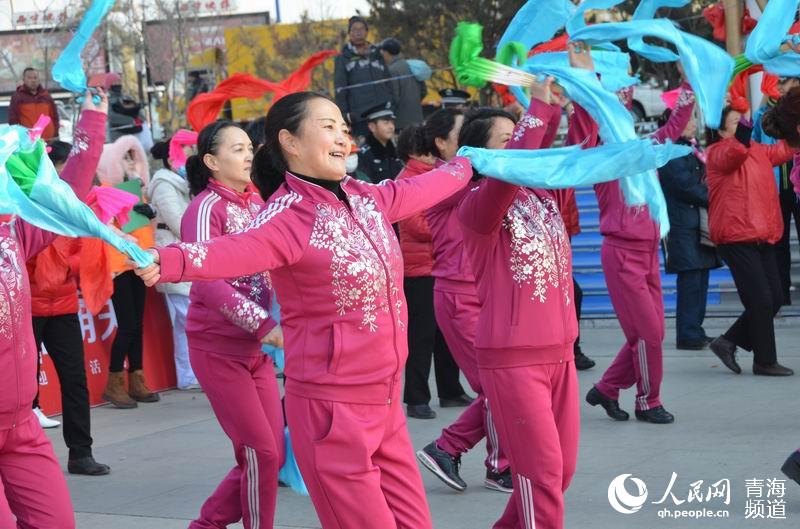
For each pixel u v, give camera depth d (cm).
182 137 611
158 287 848
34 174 300
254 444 428
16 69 1374
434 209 558
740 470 537
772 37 361
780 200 884
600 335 1031
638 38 365
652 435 626
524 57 365
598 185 655
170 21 1391
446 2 1577
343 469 306
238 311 404
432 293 712
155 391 863
